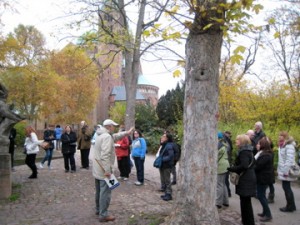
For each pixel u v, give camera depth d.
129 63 14.41
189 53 5.21
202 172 5.00
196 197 5.00
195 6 4.86
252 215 5.98
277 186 10.50
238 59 4.85
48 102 36.31
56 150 23.88
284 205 8.00
